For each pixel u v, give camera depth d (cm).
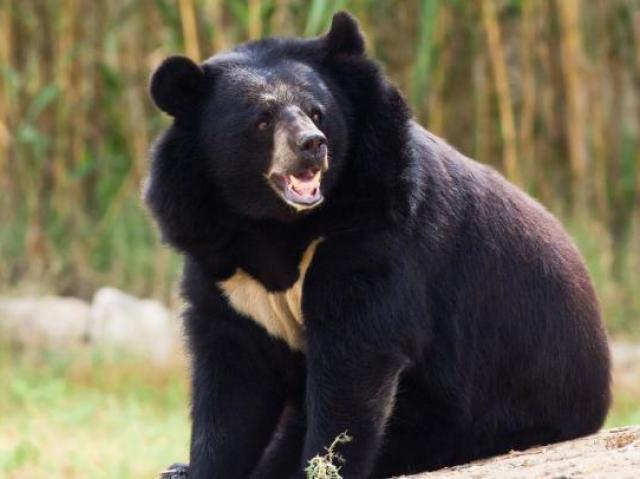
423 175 1036
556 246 1130
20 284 2383
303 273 1023
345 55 1047
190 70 1041
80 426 1759
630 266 2428
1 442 1656
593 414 1142
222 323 1059
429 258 1038
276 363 1069
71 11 2395
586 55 2427
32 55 2491
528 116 2344
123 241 2416
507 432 1105
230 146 1019
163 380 2027
